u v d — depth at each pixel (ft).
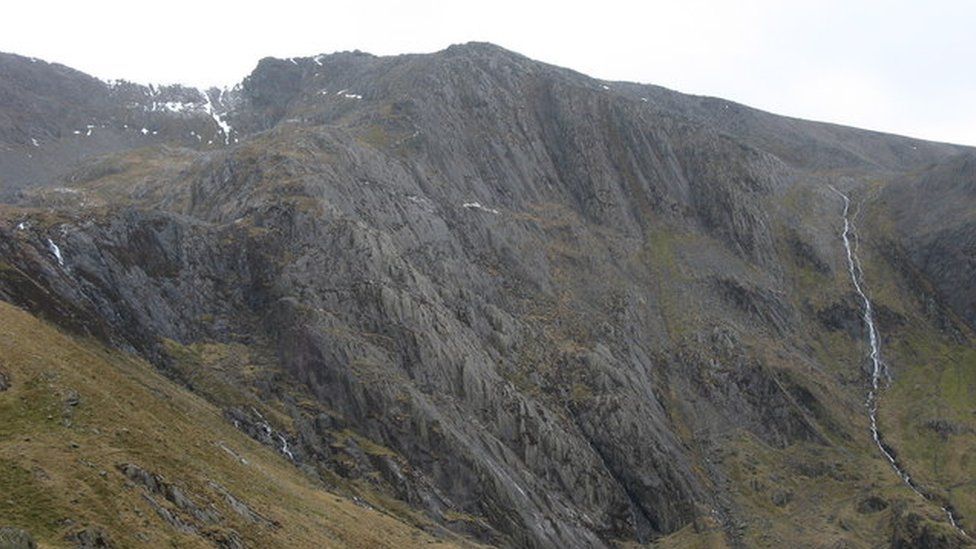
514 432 431.84
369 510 306.55
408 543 264.11
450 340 442.50
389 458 361.51
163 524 154.51
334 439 358.23
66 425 168.45
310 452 342.23
